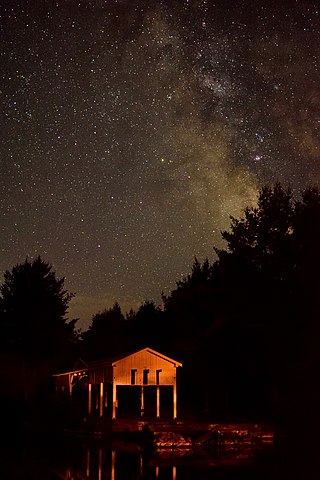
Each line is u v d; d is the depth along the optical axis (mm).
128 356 40812
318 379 42000
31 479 25484
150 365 41250
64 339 63875
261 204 49594
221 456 33094
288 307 44344
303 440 36281
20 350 61500
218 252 51188
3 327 61938
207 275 63531
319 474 25938
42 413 49750
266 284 47031
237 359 48594
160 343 65250
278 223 48656
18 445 39531
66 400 48344
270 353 44938
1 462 30797
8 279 63750
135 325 70625
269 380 47781
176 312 58719
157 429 36750
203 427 37469
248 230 49656
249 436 37281
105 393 48594
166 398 58031
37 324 61812
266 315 45969
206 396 50531
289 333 43938
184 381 55875
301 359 43156
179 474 26750
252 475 26109
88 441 40719
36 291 62969
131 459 32094
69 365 60188
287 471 26938
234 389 50094
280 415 42000
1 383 59469
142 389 44688
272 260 47406
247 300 47469
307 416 40875
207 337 50719
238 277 48688
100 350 70250
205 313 55062
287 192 49906
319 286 43969
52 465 29875
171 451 35125
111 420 40188
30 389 60094
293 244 46688
